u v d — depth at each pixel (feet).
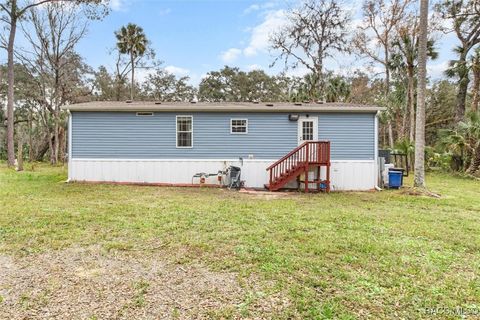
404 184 45.34
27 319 9.34
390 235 18.63
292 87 107.65
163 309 10.00
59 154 91.20
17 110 113.39
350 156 40.52
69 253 14.92
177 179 40.86
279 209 25.85
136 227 19.40
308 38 84.17
